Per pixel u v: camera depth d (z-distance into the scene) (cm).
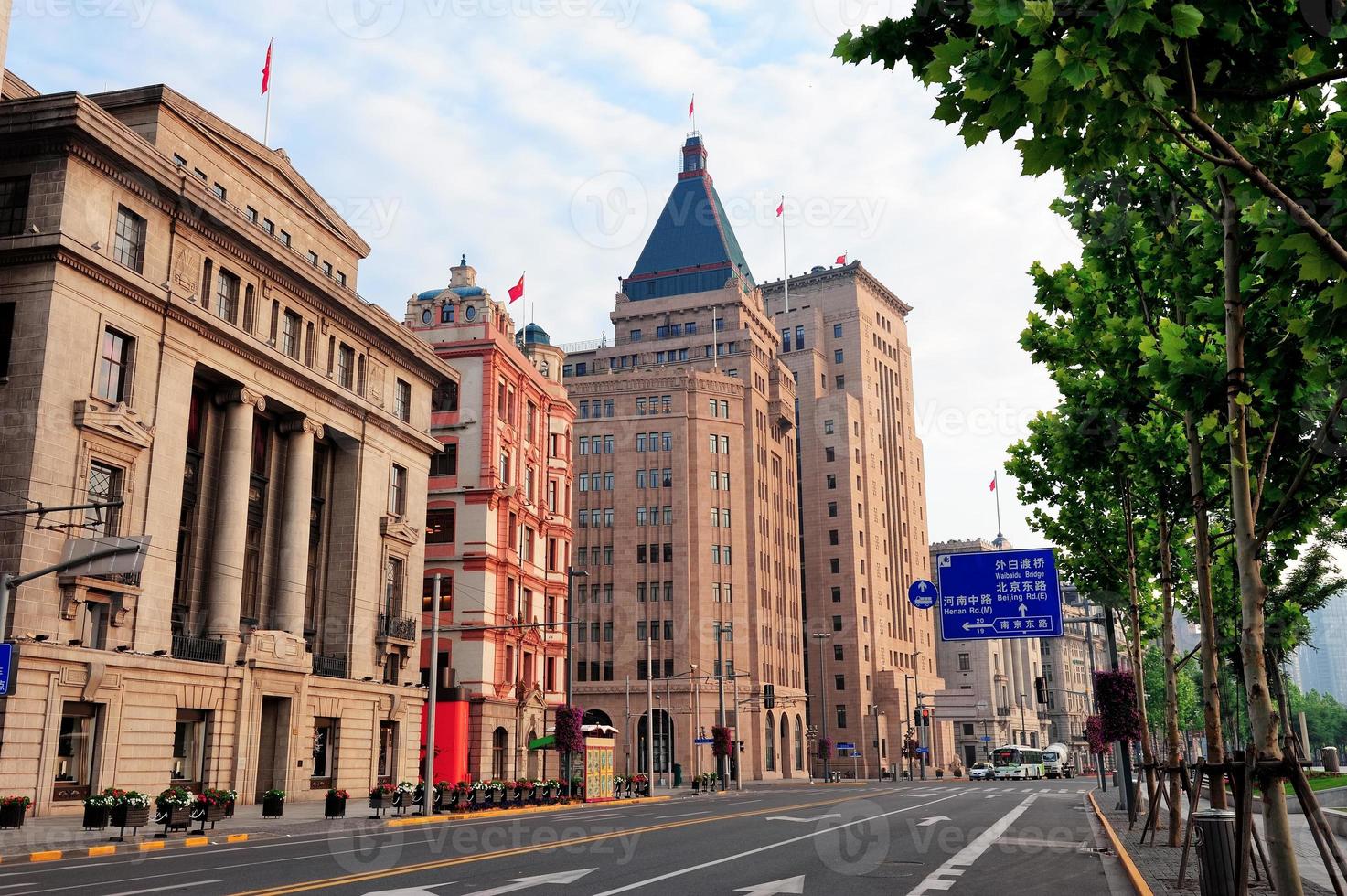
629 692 9038
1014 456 2917
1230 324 931
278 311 4181
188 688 3509
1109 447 1923
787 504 11012
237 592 3831
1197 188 1398
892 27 703
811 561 11869
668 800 4881
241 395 3916
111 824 2633
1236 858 930
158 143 3788
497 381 6134
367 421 4741
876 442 12775
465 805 3681
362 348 4769
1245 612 924
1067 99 604
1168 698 2017
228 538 3812
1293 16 664
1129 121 613
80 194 3183
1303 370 934
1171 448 1830
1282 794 896
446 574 5841
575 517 9619
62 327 3086
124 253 3400
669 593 9338
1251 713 916
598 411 9912
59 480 3041
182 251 3622
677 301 11138
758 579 9831
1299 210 687
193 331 3638
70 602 3031
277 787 3966
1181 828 2172
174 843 2308
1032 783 7406
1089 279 1838
